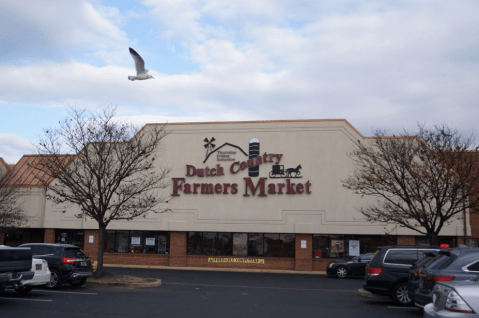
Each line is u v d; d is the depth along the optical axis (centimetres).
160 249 3162
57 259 1744
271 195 3034
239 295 1677
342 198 2950
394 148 2109
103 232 2147
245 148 3108
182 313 1209
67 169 2341
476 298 661
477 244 2831
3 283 1268
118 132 2277
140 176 3109
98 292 1666
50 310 1218
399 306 1434
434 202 2733
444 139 2011
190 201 3116
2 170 3253
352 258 2817
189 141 3170
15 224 3169
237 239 3086
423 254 1457
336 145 3005
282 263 3006
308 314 1233
